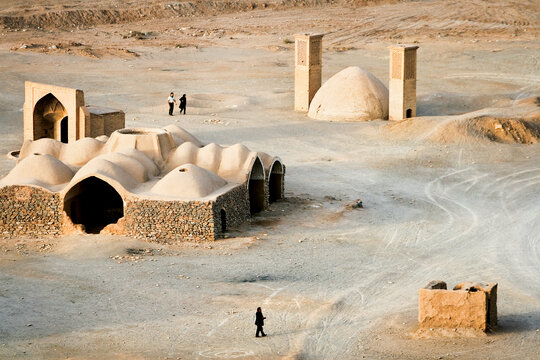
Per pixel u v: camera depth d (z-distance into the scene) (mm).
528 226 40344
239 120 61719
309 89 64938
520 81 76000
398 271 34312
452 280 33312
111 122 52062
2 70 75625
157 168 40938
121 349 26578
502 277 33719
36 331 27781
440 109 65875
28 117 51969
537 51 89188
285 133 58219
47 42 90812
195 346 26906
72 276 32844
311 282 32938
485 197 44969
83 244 36406
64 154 42031
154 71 79500
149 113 63688
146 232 37562
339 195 44938
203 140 55656
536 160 52156
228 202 38719
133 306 30062
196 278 32969
